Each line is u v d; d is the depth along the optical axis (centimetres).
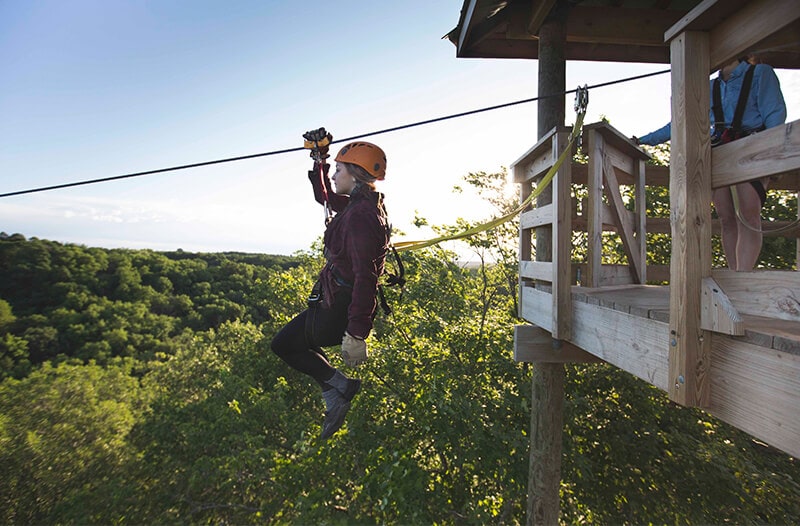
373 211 202
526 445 769
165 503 1154
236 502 1130
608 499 816
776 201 850
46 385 2198
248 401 1270
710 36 168
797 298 134
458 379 955
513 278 1205
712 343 168
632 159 418
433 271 1220
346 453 888
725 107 303
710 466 747
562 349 404
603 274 361
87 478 1545
